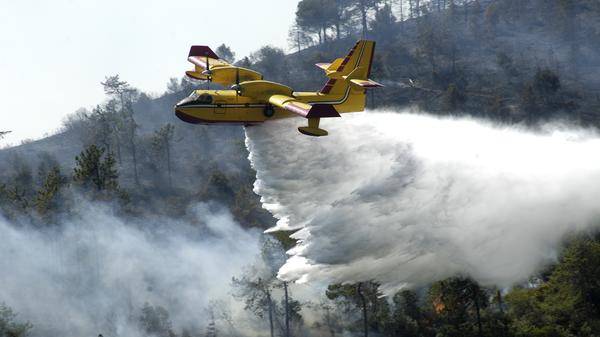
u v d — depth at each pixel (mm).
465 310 48562
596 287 49219
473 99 105250
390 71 116812
